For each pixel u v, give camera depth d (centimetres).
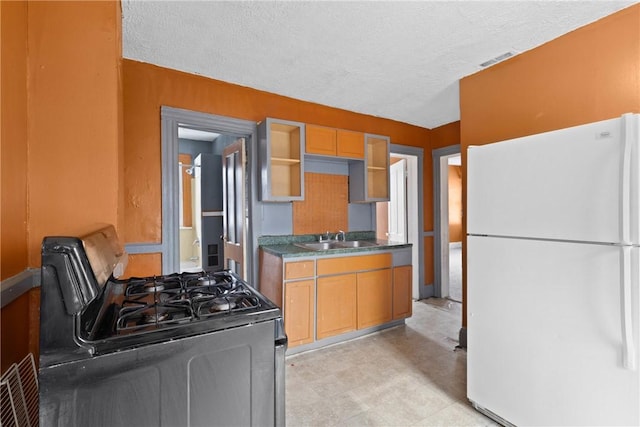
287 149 307
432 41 201
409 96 299
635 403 115
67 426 72
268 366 96
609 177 122
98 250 82
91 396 74
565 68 194
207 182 433
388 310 301
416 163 410
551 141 140
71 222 117
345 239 351
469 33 192
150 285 131
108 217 121
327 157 312
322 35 193
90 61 120
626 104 169
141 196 231
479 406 174
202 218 428
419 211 412
